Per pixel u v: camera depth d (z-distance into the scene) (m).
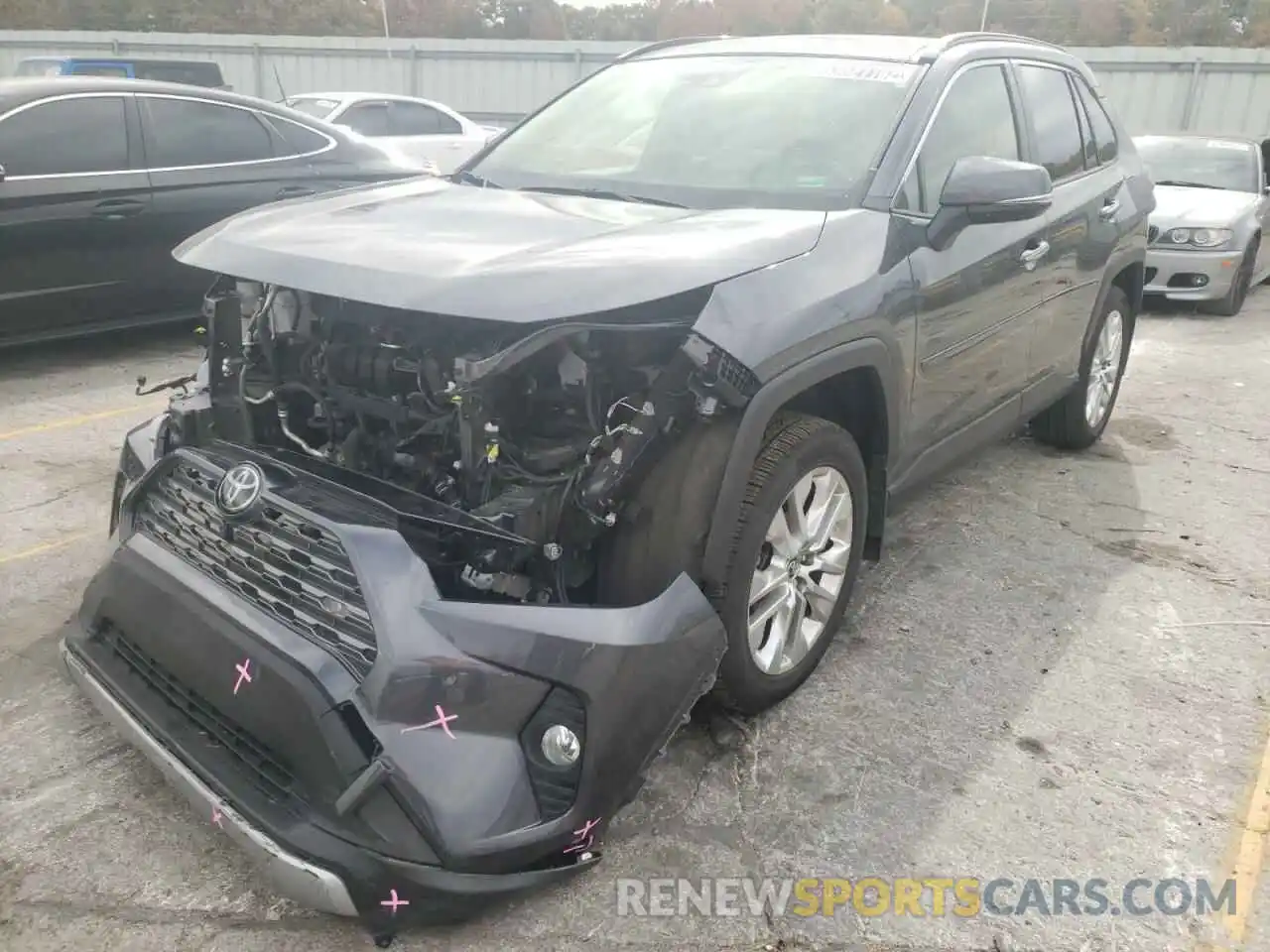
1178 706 3.08
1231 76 16.98
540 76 19.61
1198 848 2.49
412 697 2.01
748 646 2.67
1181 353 7.70
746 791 2.63
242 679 2.14
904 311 2.96
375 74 20.05
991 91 3.80
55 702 2.91
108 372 6.19
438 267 2.29
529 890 2.06
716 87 3.68
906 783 2.68
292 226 2.71
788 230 2.69
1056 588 3.80
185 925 2.17
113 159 6.04
